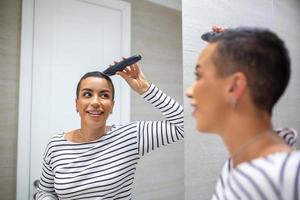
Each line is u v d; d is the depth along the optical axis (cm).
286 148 38
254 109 39
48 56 93
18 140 88
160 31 101
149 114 100
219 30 90
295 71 131
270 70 38
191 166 97
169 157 99
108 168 86
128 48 99
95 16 98
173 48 101
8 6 88
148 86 91
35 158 90
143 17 100
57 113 93
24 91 89
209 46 43
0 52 86
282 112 123
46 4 93
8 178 86
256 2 118
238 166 38
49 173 87
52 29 93
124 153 89
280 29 127
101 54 98
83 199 85
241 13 113
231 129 41
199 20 100
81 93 85
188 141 96
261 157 37
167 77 100
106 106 85
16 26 89
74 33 96
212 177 102
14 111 88
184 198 97
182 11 97
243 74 38
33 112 90
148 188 96
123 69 89
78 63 96
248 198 34
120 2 99
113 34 99
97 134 87
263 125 39
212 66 41
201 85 42
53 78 93
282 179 33
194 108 45
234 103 39
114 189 86
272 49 38
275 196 33
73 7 96
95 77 84
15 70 88
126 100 96
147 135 92
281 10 128
